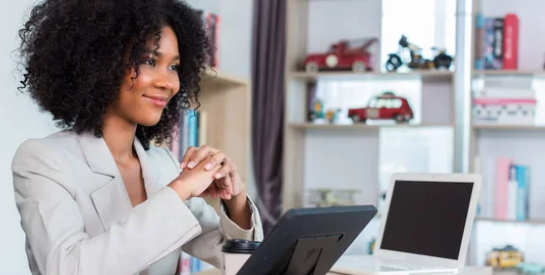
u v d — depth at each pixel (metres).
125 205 1.35
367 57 4.09
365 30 4.25
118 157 1.42
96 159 1.34
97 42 1.33
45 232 1.18
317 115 4.20
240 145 2.62
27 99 2.47
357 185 4.25
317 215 1.02
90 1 1.33
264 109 4.04
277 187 4.01
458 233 1.72
